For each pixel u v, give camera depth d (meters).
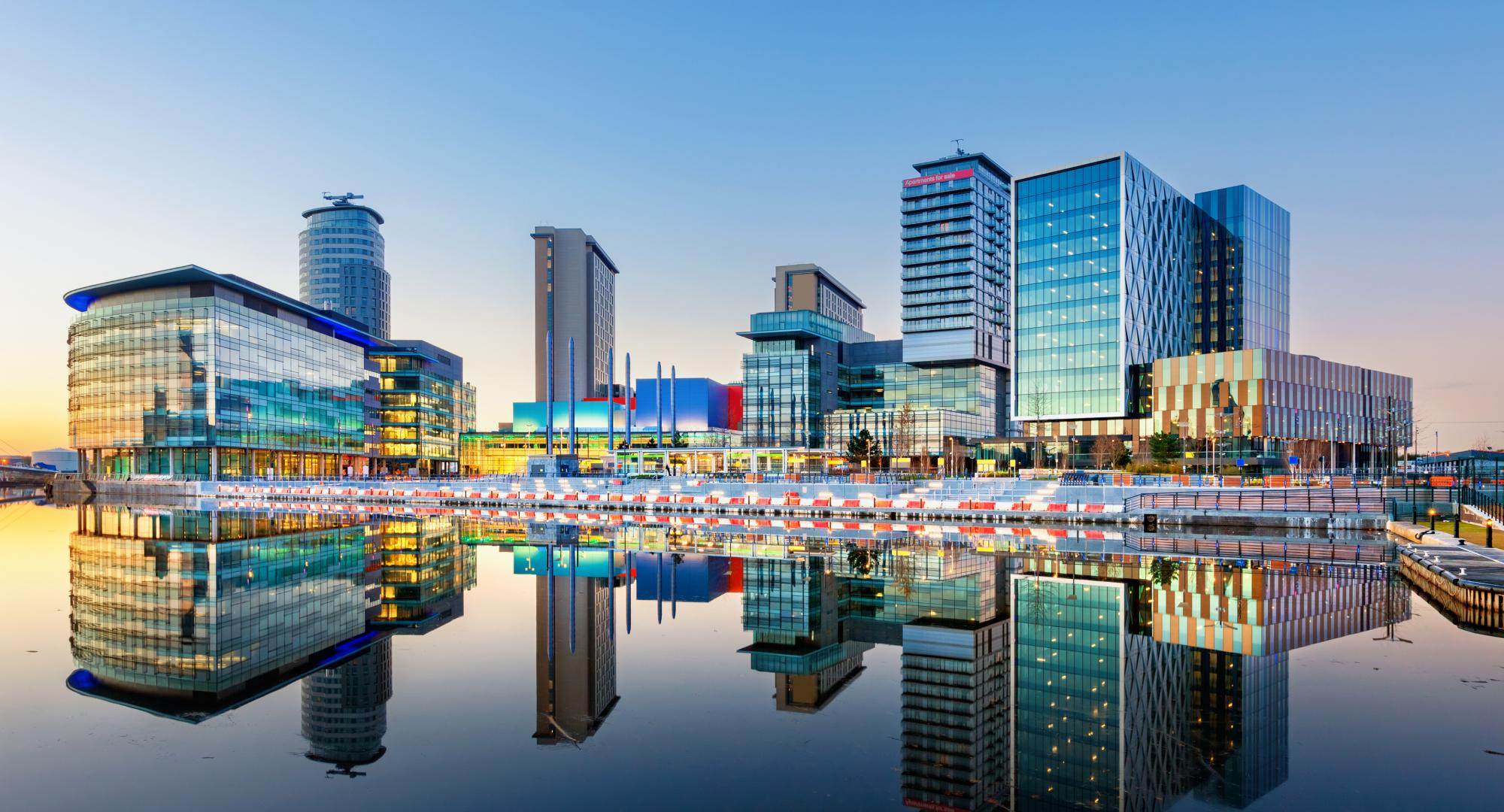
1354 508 57.09
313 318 159.50
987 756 14.43
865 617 26.81
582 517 72.75
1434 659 20.95
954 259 171.12
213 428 128.88
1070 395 152.00
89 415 137.88
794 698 17.91
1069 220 154.25
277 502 103.00
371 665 20.81
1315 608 27.98
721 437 178.62
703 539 52.97
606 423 188.38
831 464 150.50
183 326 130.88
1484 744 14.91
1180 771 13.70
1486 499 56.16
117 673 19.94
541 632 24.70
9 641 23.16
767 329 174.25
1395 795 12.66
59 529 62.09
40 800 12.61
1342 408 158.00
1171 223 172.50
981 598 30.22
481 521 69.12
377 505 93.12
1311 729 15.78
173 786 13.20
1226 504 60.50
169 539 53.38
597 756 14.52
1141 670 20.03
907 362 175.75
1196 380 143.25
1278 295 194.25
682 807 12.28
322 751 14.75
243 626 25.44
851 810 12.17
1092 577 35.22
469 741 15.27
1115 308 148.50
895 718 16.55
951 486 71.56
